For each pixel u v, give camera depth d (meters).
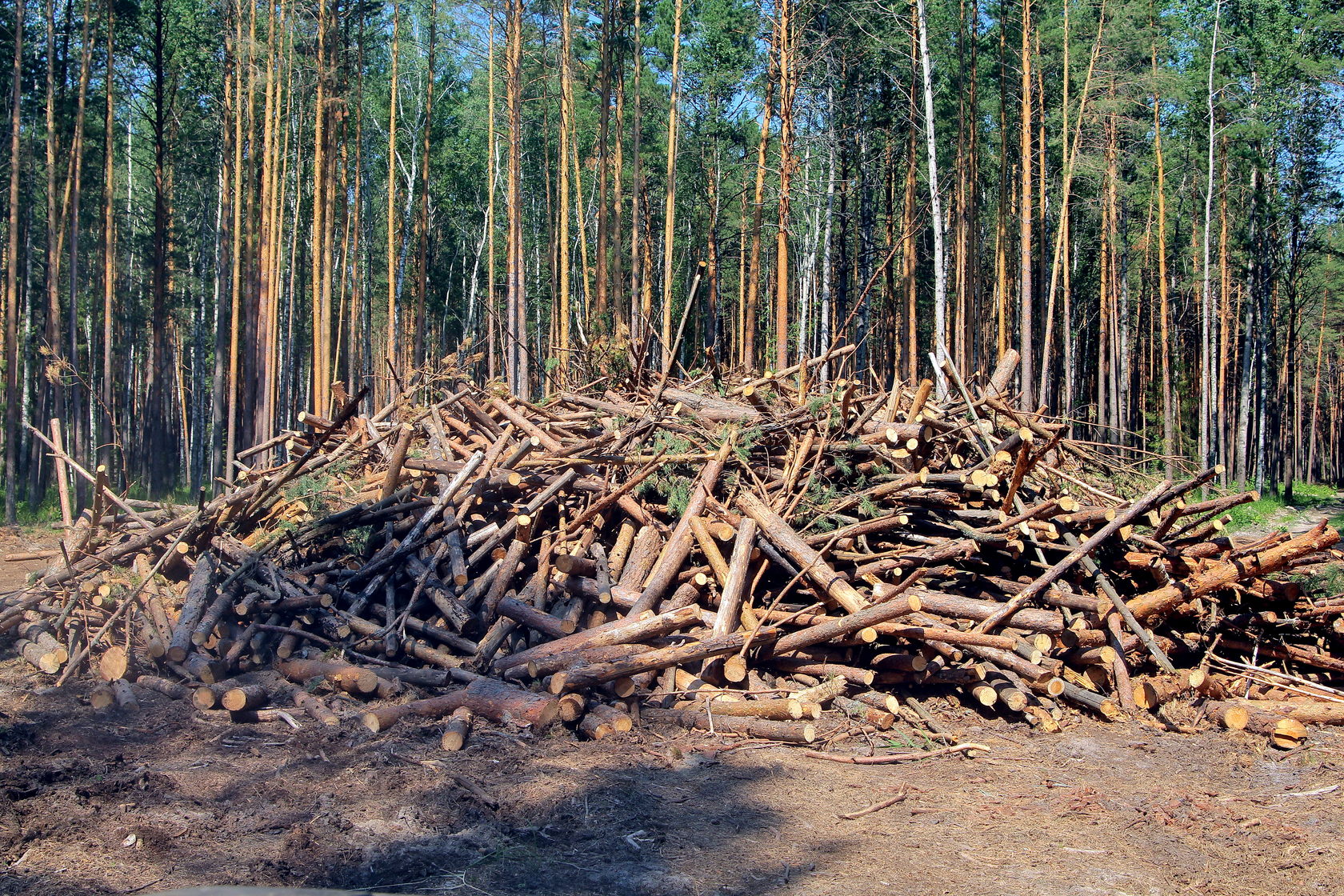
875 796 5.48
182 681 7.20
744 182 33.22
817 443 8.83
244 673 7.36
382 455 10.38
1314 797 5.64
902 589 6.83
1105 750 6.45
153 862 4.39
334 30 28.02
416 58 40.66
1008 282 34.69
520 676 6.97
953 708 7.11
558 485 8.61
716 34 31.92
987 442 8.58
